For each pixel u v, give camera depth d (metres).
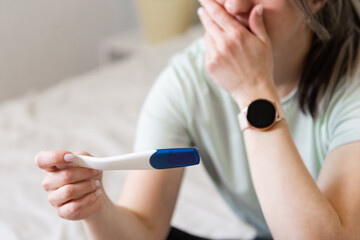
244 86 0.77
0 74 2.78
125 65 2.32
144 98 1.95
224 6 0.78
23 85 2.90
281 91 0.89
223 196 1.03
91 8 3.13
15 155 1.54
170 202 0.88
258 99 0.75
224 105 0.91
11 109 1.88
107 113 1.83
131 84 2.09
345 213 0.71
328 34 0.80
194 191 1.38
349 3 0.83
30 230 1.21
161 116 0.90
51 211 1.28
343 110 0.80
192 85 0.91
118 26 3.34
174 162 0.60
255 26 0.76
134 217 0.82
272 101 0.75
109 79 2.16
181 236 0.89
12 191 1.36
